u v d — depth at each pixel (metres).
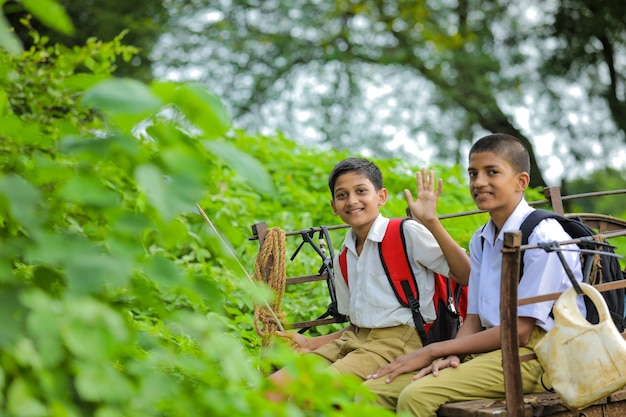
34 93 4.75
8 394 1.52
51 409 1.57
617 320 3.09
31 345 1.57
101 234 1.87
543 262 2.98
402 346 3.39
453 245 3.34
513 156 3.18
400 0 14.85
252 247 5.72
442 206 6.91
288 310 5.05
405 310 3.43
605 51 14.27
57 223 1.97
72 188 1.61
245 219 6.06
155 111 1.58
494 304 3.14
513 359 2.64
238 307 5.02
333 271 3.86
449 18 15.13
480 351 3.07
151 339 1.96
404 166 7.75
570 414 2.80
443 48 14.62
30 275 1.96
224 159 1.59
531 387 2.99
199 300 1.92
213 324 1.89
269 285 3.65
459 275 3.37
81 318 1.51
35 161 1.83
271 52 15.10
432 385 2.94
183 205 1.55
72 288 1.52
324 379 1.92
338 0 15.09
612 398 2.86
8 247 1.69
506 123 14.86
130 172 1.72
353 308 3.57
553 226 3.06
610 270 3.09
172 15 14.41
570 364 2.64
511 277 2.62
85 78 1.66
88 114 4.52
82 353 1.49
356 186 3.53
